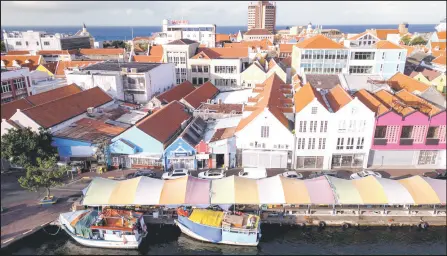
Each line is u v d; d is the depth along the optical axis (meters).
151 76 96.62
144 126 67.94
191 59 115.75
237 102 95.56
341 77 93.50
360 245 50.56
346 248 50.00
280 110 72.50
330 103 73.44
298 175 62.34
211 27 192.25
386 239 51.66
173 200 52.50
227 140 65.50
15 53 165.62
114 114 84.00
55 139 68.62
